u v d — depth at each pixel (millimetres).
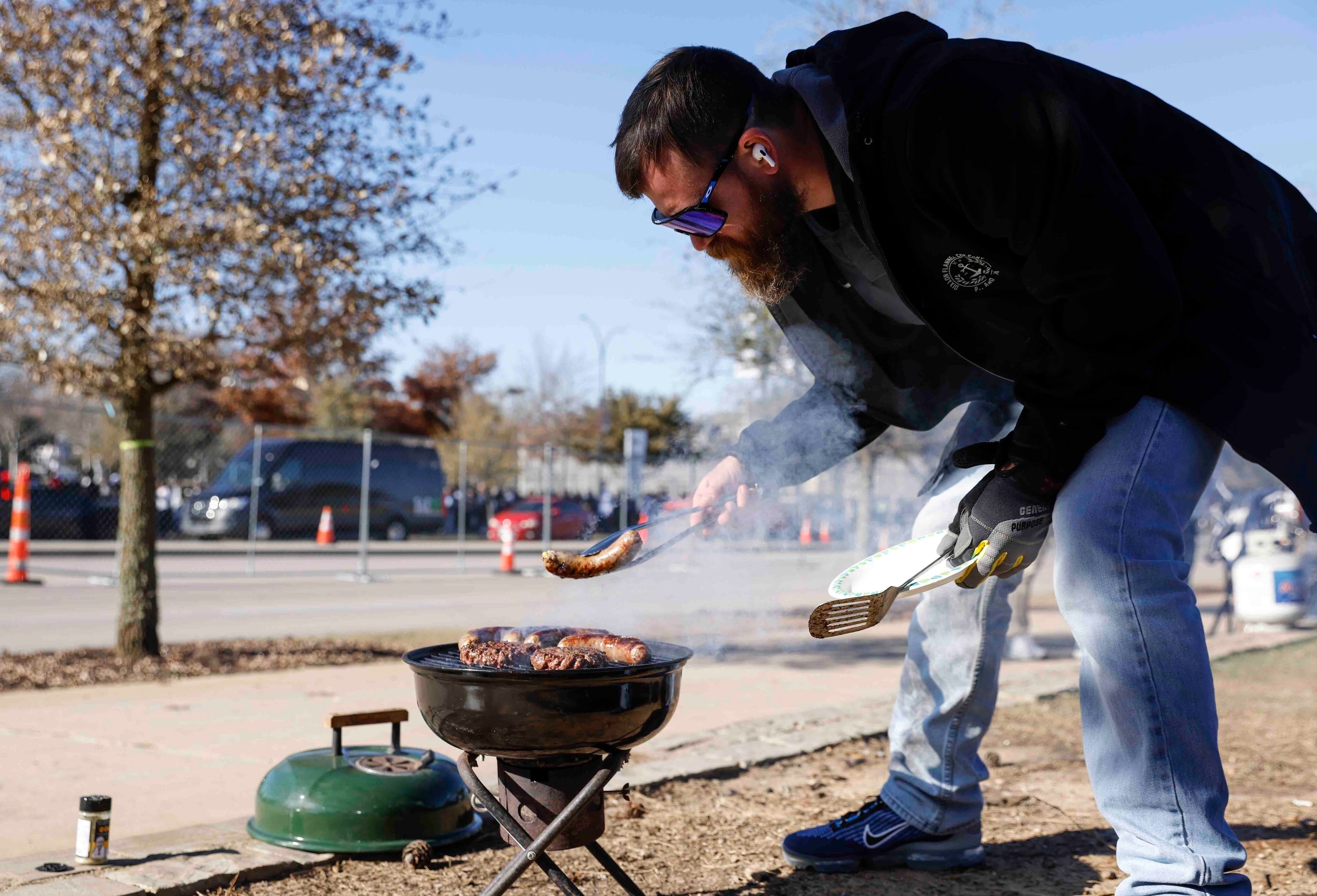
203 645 7703
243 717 5145
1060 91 1793
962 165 1755
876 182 1885
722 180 1991
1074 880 2752
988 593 2736
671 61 2016
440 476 26172
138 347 6371
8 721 4988
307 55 6410
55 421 28516
